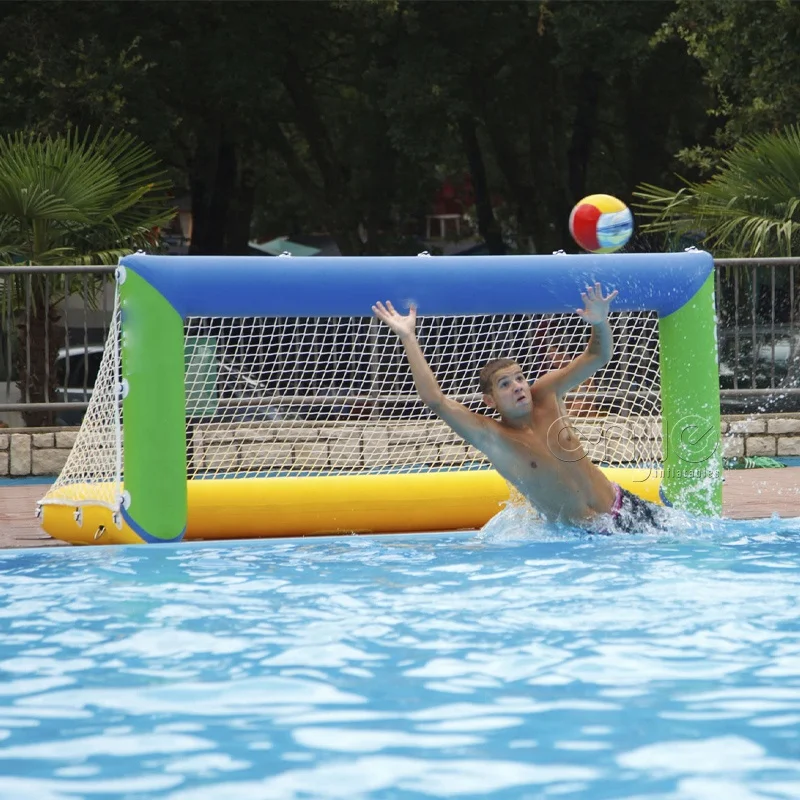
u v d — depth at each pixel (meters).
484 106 37.97
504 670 6.06
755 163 22.11
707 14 29.75
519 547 10.11
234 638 6.82
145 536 10.98
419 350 10.66
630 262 11.87
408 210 43.78
